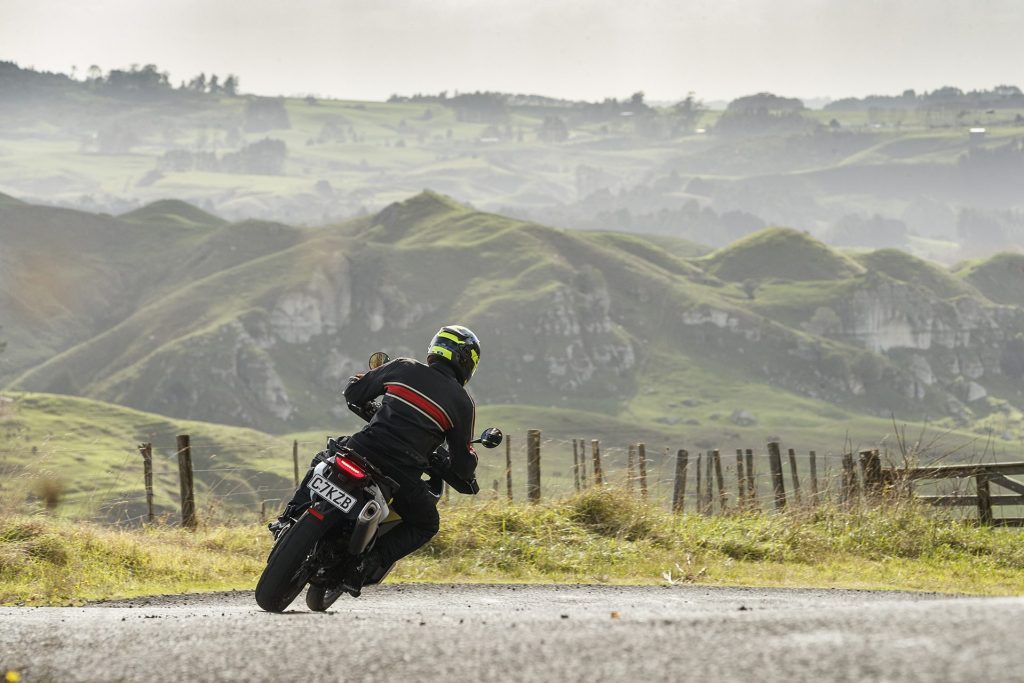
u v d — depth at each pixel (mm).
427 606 27625
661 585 37094
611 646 12211
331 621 17344
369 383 22609
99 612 25422
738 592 33438
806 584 37781
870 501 53750
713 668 10672
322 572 21812
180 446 54438
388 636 14328
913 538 49375
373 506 20781
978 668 9477
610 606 26703
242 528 50250
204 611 24781
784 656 10758
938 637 10742
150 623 17719
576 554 43656
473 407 22656
